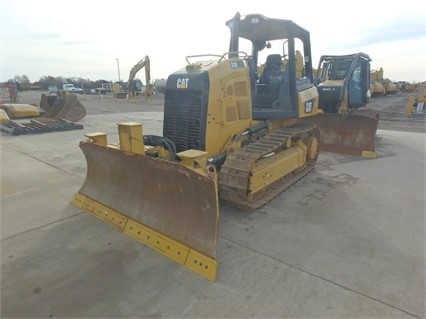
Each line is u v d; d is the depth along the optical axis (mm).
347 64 9930
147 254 3141
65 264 2980
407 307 2371
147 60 31938
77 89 59656
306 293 2533
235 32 5074
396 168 6449
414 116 17031
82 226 3762
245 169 3734
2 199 4641
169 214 3355
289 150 5215
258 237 3482
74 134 10484
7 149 8094
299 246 3285
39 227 3740
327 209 4281
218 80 3990
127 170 3762
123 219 3717
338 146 7914
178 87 4066
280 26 4934
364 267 2898
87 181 4508
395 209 4289
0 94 24062
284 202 4531
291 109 5133
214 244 2900
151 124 12953
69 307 2412
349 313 2309
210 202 2936
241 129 4492
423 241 3395
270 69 5629
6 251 3213
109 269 2898
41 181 5480
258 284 2654
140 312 2355
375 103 26359
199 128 3908
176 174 3049
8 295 2553
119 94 37906
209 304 2424
